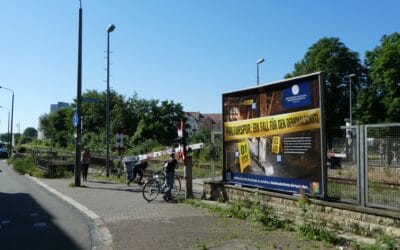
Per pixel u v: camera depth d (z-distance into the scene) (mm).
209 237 9414
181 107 85938
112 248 8781
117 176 25828
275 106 12117
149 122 65750
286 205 11219
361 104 56938
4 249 8953
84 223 11688
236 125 13867
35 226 11297
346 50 61938
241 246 8539
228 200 13961
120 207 14109
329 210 9891
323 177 10406
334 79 61344
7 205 15070
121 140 26281
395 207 8844
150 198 15461
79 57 22031
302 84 11148
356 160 9680
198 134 45031
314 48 63188
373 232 8945
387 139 9062
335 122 61719
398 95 53562
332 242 8695
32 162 35750
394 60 53594
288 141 11625
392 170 8930
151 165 32719
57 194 17984
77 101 22000
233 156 14039
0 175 30672
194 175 25453
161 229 10414
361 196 9516
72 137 75125
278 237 9258
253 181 13094
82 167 24328
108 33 27031
